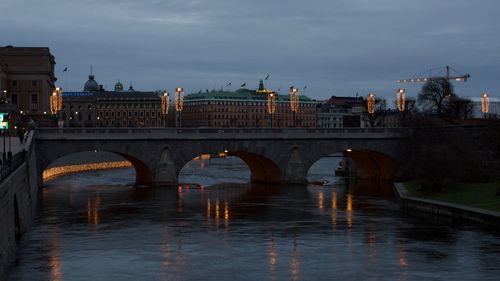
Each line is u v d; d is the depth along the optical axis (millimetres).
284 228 98062
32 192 114438
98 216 108375
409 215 110625
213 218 107188
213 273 71938
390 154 168375
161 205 122062
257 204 124625
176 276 70625
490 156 144125
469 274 71875
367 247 84688
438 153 130000
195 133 153875
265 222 103438
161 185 152500
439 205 109562
